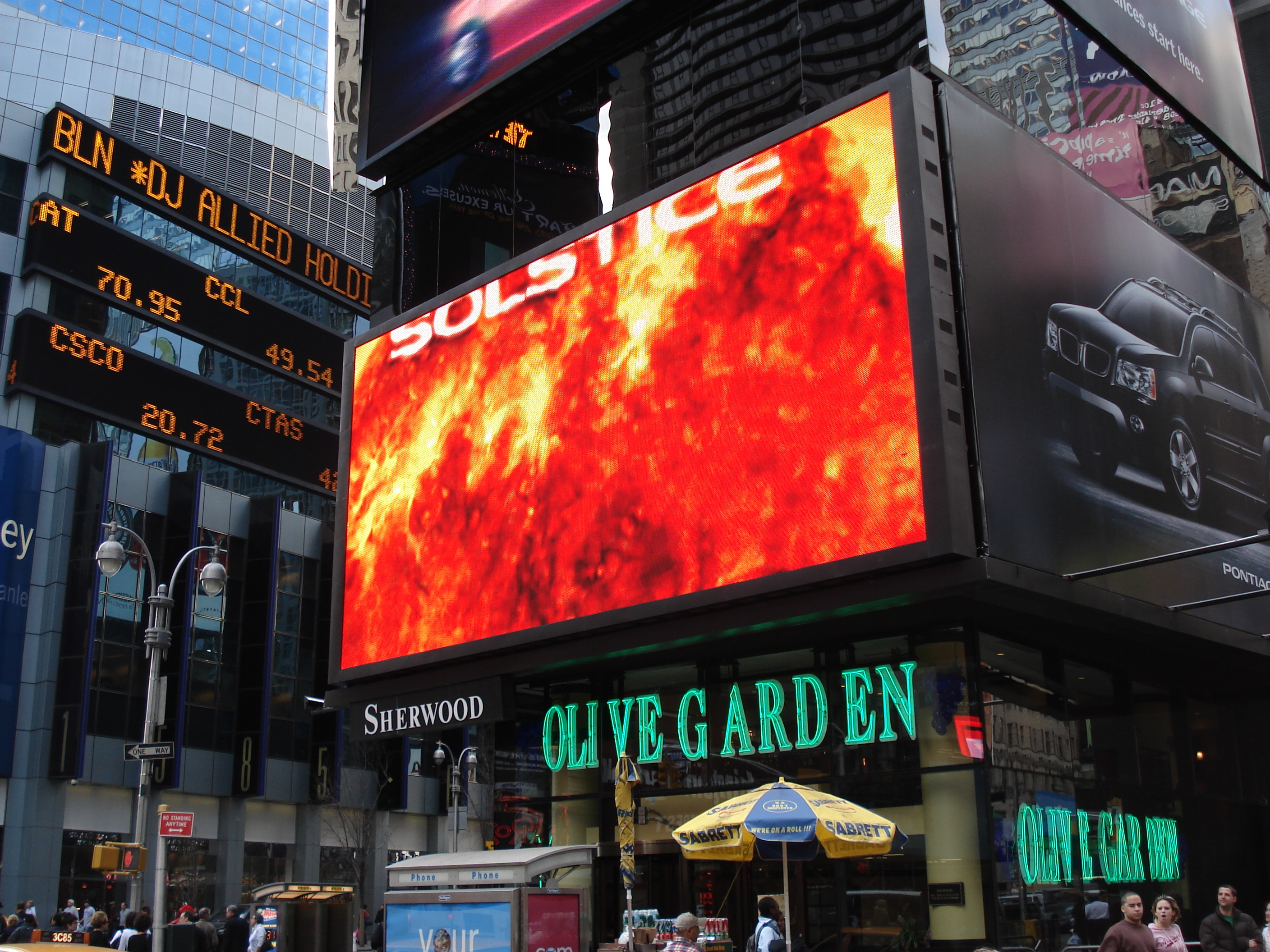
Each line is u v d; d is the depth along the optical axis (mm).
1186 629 20094
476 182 27000
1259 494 23484
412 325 25953
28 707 43844
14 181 49438
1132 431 20172
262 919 24984
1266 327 25797
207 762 49812
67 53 57438
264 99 66250
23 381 46688
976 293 17516
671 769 21734
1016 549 16688
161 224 54844
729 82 22031
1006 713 18688
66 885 43031
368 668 24453
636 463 20469
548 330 22828
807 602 17797
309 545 57812
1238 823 22953
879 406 17250
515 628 21719
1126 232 21766
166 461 52750
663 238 21188
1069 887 18672
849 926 18906
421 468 24656
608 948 16484
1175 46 22297
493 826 23828
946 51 19031
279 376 59656
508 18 26891
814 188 18969
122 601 47125
